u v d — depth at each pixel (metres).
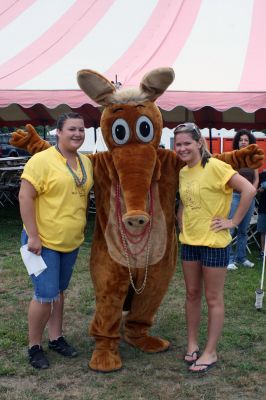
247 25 7.40
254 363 3.48
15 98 6.60
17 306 4.61
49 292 3.23
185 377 3.28
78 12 8.46
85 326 4.16
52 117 11.72
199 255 3.30
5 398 3.01
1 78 7.01
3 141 18.28
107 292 3.35
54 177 3.16
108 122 3.22
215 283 3.27
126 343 3.78
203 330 4.05
